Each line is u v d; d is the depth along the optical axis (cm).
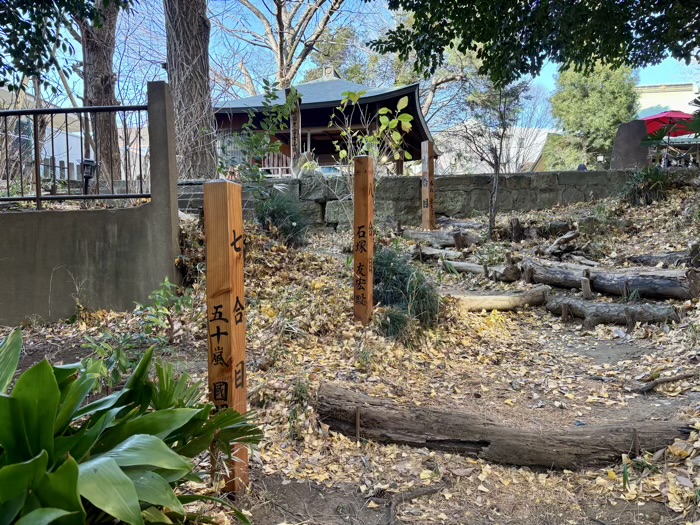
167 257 537
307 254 651
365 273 462
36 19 637
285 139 1728
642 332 468
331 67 1920
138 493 152
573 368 426
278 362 393
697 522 231
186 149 914
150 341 437
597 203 892
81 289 537
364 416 308
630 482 267
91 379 181
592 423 329
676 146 1401
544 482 276
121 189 870
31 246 538
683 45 791
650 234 718
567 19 734
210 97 988
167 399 207
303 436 305
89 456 165
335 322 464
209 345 247
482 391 384
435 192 927
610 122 2400
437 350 454
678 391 362
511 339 492
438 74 2291
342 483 274
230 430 212
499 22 779
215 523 195
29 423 154
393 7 813
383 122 715
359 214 461
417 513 252
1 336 500
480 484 274
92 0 729
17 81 682
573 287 574
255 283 544
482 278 642
